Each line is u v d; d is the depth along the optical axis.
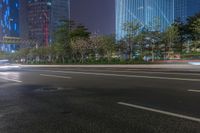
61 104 7.43
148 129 4.74
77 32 64.69
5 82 14.68
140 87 10.69
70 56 64.94
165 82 12.13
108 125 5.09
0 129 4.97
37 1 148.62
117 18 117.62
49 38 141.38
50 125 5.19
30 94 9.62
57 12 149.50
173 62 36.62
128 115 5.86
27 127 5.08
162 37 42.53
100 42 48.38
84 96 8.79
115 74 18.55
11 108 7.00
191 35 46.94
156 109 6.41
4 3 172.12
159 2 100.31
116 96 8.58
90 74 19.42
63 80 15.01
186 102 7.17
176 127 4.82
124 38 45.72
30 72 25.09
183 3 92.75
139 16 106.25
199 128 4.74
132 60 44.34
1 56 113.94
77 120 5.54
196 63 33.19
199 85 10.73
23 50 89.88
